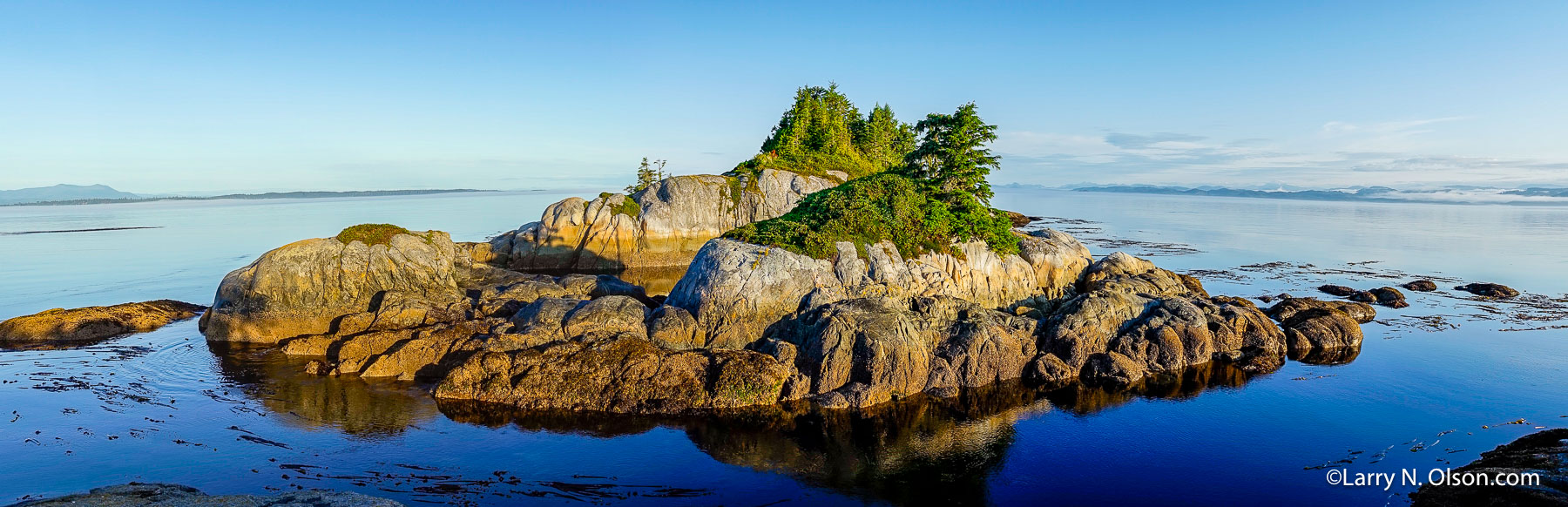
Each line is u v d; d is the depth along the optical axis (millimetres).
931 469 22641
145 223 141875
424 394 28500
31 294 53156
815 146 94500
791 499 20531
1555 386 30484
